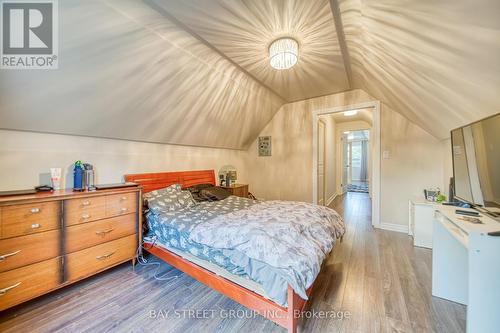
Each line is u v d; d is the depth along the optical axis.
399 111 3.10
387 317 1.46
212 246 1.59
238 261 1.42
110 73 1.82
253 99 3.51
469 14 0.87
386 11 1.25
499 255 1.11
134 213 2.22
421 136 3.09
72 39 1.47
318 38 1.98
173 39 1.86
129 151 2.69
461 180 1.72
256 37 1.95
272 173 4.54
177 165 3.34
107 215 1.99
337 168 6.84
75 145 2.21
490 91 1.22
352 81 3.14
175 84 2.32
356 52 2.13
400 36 1.38
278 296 1.22
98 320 1.46
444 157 2.88
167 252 2.04
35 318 1.48
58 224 1.68
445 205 1.74
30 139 1.91
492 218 1.33
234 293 1.48
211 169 3.98
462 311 1.51
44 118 1.85
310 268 1.28
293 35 1.93
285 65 2.16
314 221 1.92
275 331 1.35
